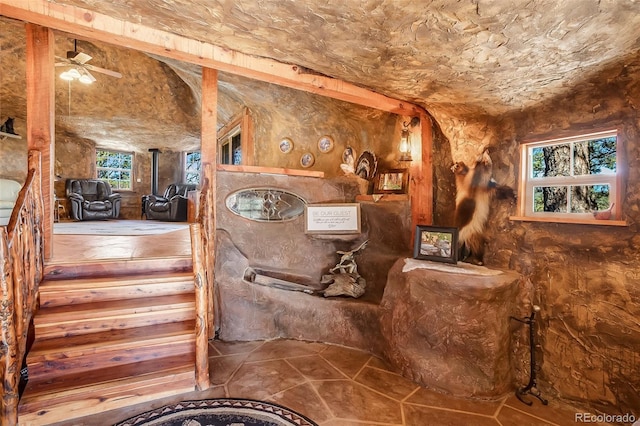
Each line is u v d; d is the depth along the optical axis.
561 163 2.22
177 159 9.59
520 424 1.88
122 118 7.20
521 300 2.33
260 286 3.04
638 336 1.78
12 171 6.99
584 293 2.02
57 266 2.40
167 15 1.80
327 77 2.53
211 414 1.89
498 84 2.13
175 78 6.59
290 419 1.86
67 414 1.83
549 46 1.65
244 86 4.54
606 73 1.82
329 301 2.96
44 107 2.35
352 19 1.63
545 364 2.20
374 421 1.87
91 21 1.85
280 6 1.59
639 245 1.78
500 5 1.38
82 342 2.09
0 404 1.70
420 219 3.11
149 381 2.02
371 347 2.75
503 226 2.53
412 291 2.42
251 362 2.54
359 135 4.08
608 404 1.90
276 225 3.32
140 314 2.32
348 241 3.34
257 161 5.61
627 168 1.83
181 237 4.21
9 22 4.32
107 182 8.52
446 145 3.01
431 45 1.79
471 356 2.17
